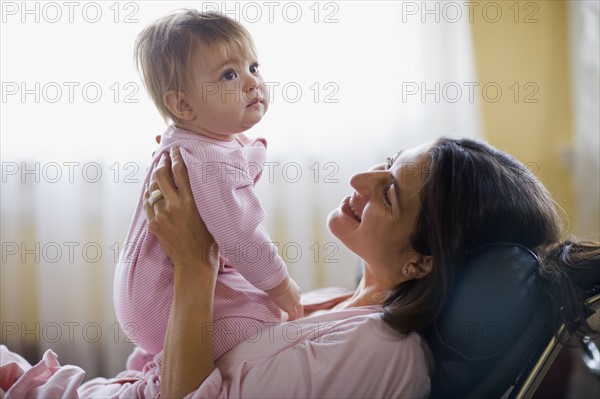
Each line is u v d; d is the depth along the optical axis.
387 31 2.39
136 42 1.16
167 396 1.01
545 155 2.65
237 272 1.17
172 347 1.02
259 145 1.18
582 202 2.55
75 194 2.30
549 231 1.16
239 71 1.09
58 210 2.30
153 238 1.09
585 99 2.51
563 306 1.03
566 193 2.64
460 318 1.06
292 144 2.38
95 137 2.28
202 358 1.02
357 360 1.00
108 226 2.31
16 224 2.30
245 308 1.11
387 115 2.42
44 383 1.10
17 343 2.36
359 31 2.38
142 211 1.14
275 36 2.34
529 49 2.60
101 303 2.36
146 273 1.09
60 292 2.33
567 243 1.17
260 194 2.38
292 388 0.99
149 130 2.29
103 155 2.29
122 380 1.21
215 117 1.08
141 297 1.10
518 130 2.63
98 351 2.38
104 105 2.27
